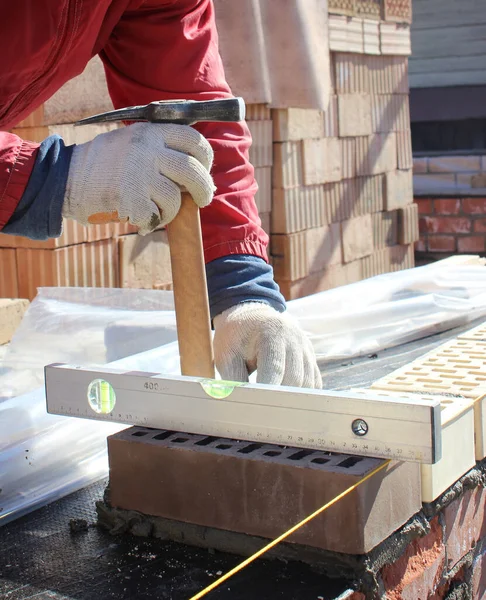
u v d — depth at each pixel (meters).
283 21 3.57
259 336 1.35
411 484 1.14
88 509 1.28
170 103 1.21
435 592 1.25
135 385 1.19
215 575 1.06
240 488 1.10
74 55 1.43
